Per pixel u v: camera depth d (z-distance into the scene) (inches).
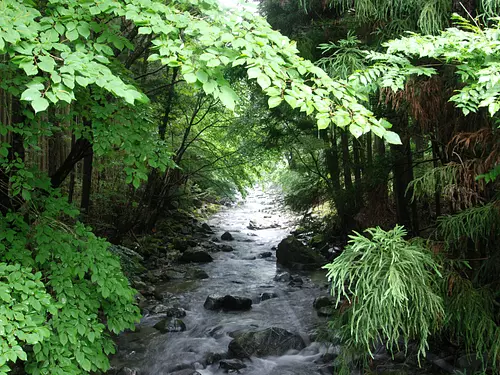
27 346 152.3
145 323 249.4
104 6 95.6
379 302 99.5
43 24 101.4
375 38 175.3
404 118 196.5
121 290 134.7
